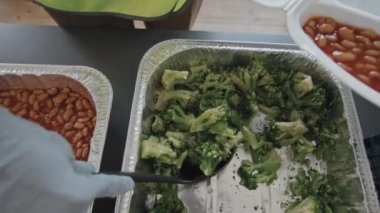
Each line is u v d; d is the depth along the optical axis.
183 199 0.72
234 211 0.71
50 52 0.88
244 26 1.75
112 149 0.74
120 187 0.48
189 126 0.74
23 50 0.88
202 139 0.75
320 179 0.71
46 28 0.92
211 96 0.79
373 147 0.74
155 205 0.69
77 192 0.40
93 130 0.76
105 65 0.85
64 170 0.41
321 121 0.77
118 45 0.89
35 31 0.91
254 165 0.73
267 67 0.80
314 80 0.80
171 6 0.85
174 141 0.72
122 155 0.73
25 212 0.40
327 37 0.62
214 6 1.81
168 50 0.80
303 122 0.78
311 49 0.58
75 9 0.87
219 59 0.82
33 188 0.39
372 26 0.61
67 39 0.90
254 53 0.80
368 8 0.66
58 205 0.39
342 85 0.74
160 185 0.70
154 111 0.78
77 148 0.75
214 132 0.74
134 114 0.71
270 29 1.74
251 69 0.79
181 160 0.71
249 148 0.77
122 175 0.54
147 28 0.98
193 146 0.73
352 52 0.60
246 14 1.78
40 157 0.40
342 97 0.73
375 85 0.58
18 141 0.40
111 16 0.89
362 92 0.54
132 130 0.69
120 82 0.83
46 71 0.79
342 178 0.69
